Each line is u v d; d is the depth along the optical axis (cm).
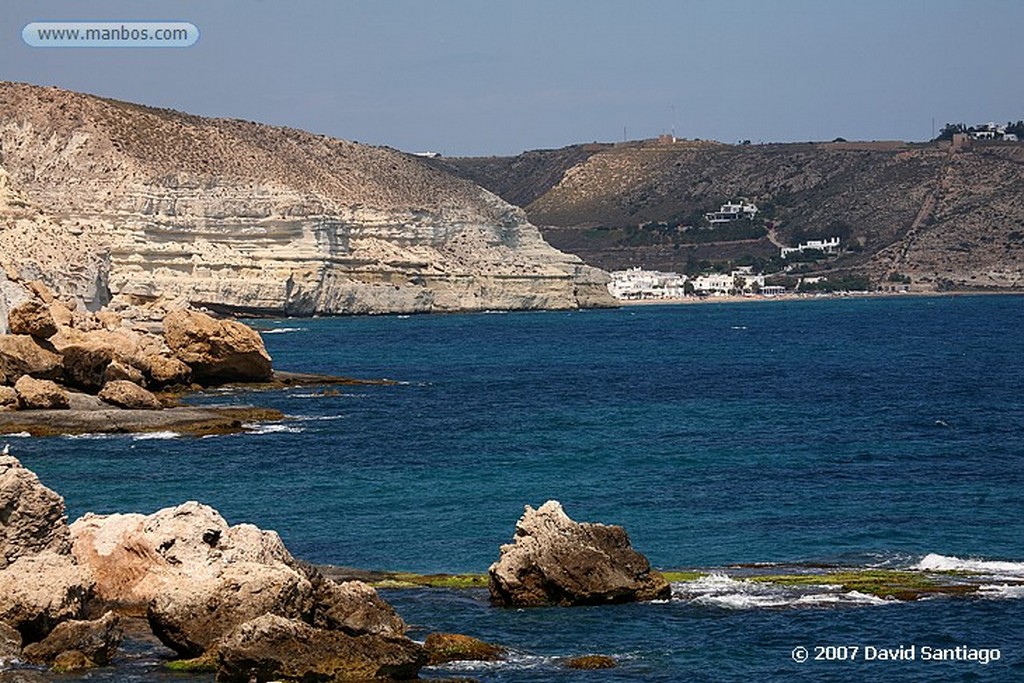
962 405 11162
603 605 4384
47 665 3709
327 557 5328
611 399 11812
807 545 5484
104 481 7075
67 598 3894
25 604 3847
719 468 7562
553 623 4191
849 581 4703
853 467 7556
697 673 3741
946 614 4266
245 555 4188
